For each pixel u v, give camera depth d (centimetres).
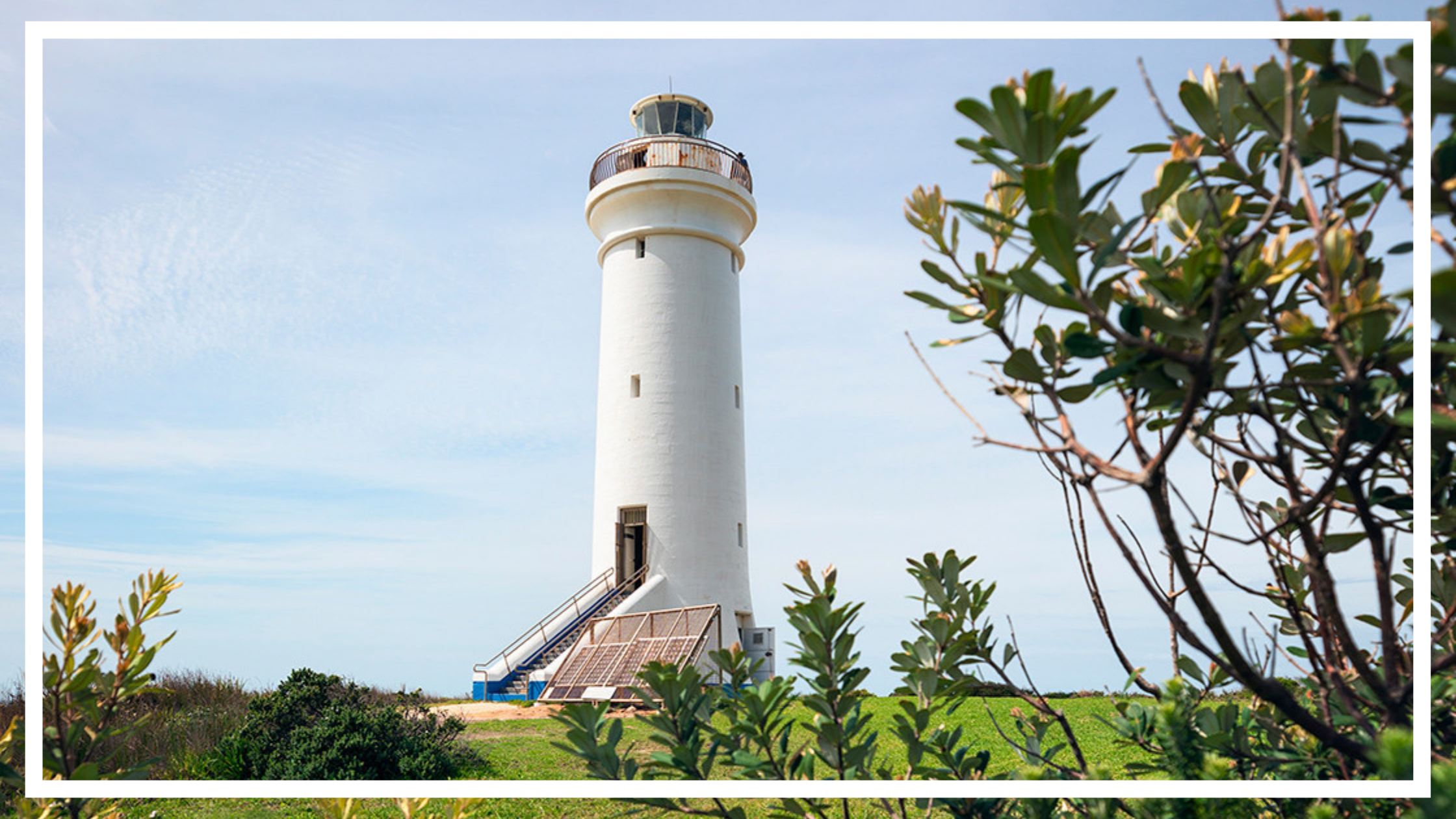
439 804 424
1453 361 196
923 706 283
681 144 2750
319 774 1128
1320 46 177
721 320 2708
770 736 280
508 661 2134
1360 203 208
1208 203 200
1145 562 261
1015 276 179
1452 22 153
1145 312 182
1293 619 281
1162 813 243
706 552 2500
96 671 281
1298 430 254
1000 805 269
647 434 2550
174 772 1100
